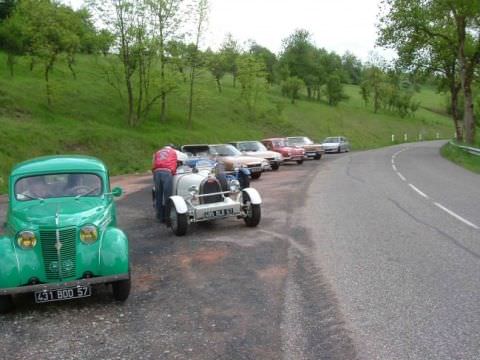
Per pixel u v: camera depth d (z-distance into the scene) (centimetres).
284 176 2119
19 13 3956
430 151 4147
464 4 3341
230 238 902
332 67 10062
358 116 8500
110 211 678
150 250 839
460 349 424
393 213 1084
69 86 4175
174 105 4956
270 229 961
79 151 2878
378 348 431
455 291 568
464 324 475
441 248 767
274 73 9200
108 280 571
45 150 2681
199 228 1021
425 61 4122
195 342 461
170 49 3959
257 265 710
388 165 2598
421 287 585
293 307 537
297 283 618
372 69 9675
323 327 481
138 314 546
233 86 7425
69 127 3170
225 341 459
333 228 940
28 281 572
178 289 623
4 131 2606
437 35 3853
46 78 3512
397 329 469
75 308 581
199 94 4741
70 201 664
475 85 4422
